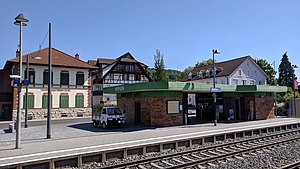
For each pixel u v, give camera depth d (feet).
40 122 102.83
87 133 61.16
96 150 38.01
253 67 186.29
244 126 71.05
